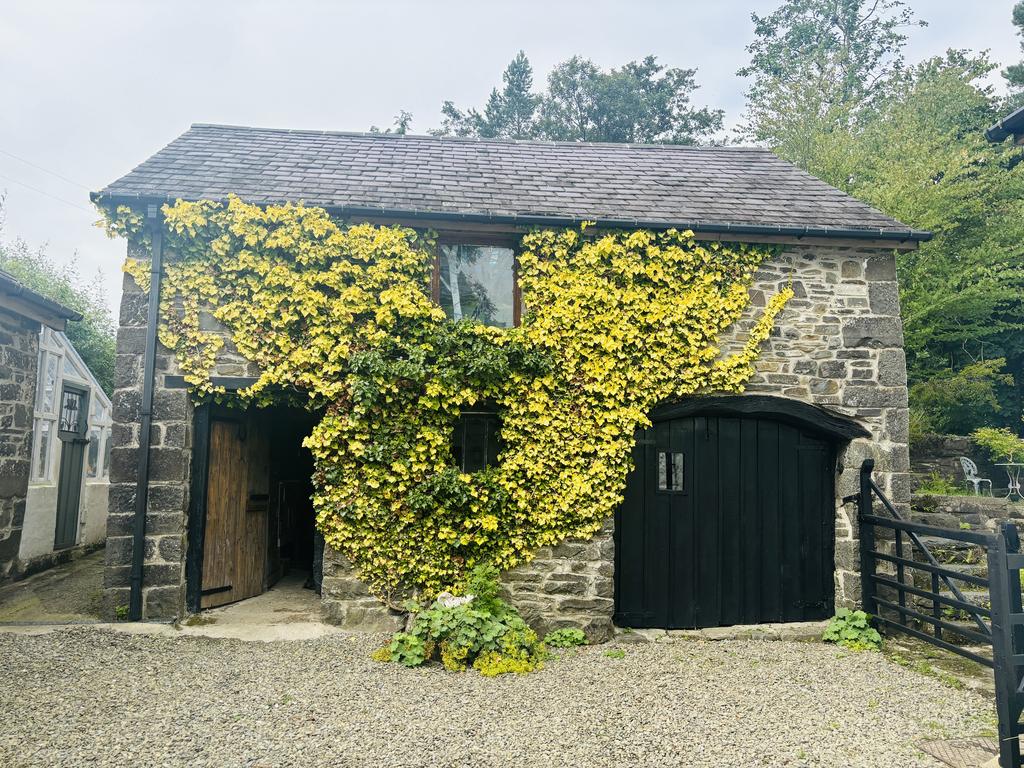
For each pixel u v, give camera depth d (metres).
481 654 5.50
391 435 6.49
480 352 6.50
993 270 10.81
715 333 6.92
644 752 3.91
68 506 9.51
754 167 9.01
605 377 6.72
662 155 9.36
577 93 25.61
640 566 6.89
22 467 8.15
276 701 4.59
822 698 4.92
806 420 6.96
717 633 6.74
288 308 6.56
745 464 7.10
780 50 21.66
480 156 8.79
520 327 6.79
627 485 6.92
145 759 3.67
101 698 4.54
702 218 7.07
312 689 4.85
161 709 4.39
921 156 11.21
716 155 9.47
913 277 11.02
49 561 8.85
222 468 7.05
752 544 7.05
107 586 6.34
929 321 11.30
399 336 6.62
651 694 4.92
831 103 15.59
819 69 17.12
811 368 7.05
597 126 25.38
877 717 4.56
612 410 6.72
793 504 7.16
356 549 6.43
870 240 7.05
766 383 7.00
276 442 8.51
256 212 6.53
